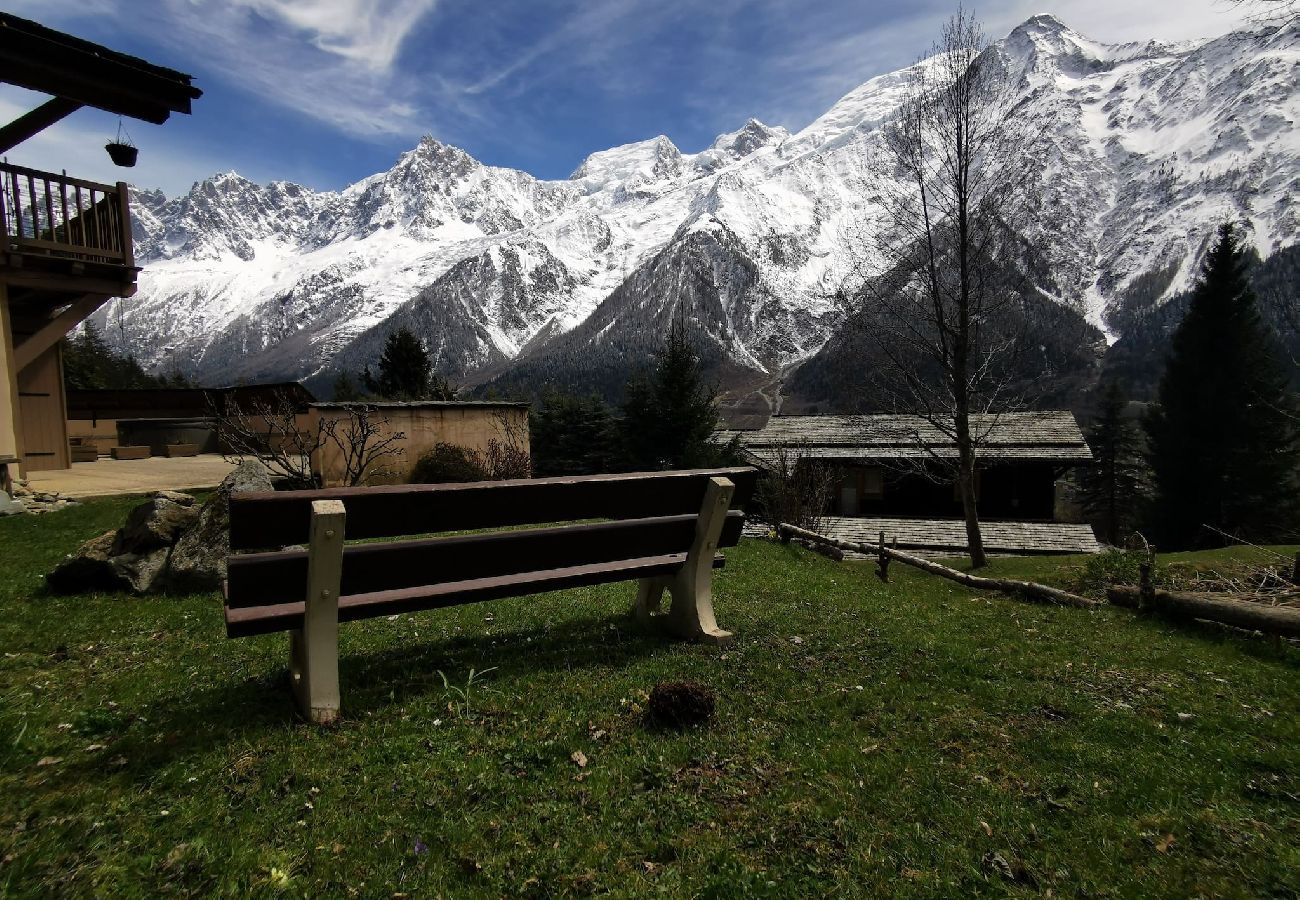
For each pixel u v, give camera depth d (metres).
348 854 2.82
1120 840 3.10
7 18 10.38
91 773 3.39
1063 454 31.03
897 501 33.88
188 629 5.92
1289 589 9.06
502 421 24.50
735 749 3.77
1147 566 8.39
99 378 58.50
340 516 3.71
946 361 19.64
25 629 5.90
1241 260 43.28
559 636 5.53
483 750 3.68
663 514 5.20
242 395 26.45
